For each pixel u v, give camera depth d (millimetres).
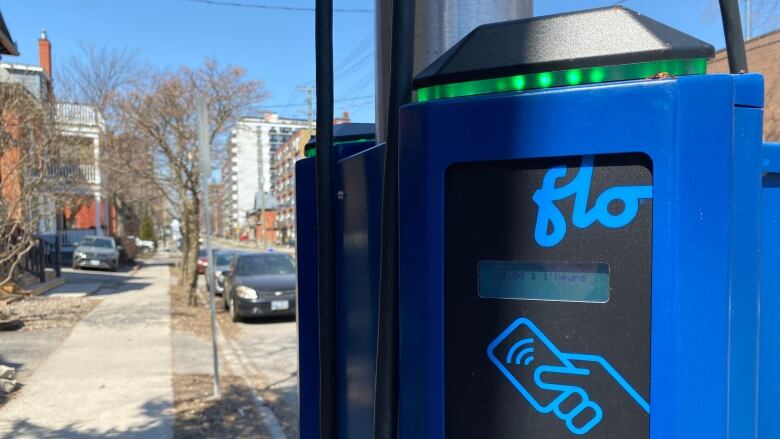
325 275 1674
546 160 1195
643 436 1158
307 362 1931
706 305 1087
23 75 10375
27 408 5000
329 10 1581
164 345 8016
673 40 1159
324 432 1706
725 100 1075
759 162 1108
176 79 12320
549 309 1220
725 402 1091
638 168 1131
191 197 14344
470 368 1277
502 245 1239
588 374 1195
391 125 1344
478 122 1216
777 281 1342
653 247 1117
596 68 1175
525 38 1252
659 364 1119
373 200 1546
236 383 6062
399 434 1335
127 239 30234
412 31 1345
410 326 1303
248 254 12344
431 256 1270
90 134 13492
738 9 1562
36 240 11219
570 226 1189
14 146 9234
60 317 10055
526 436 1244
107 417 4805
